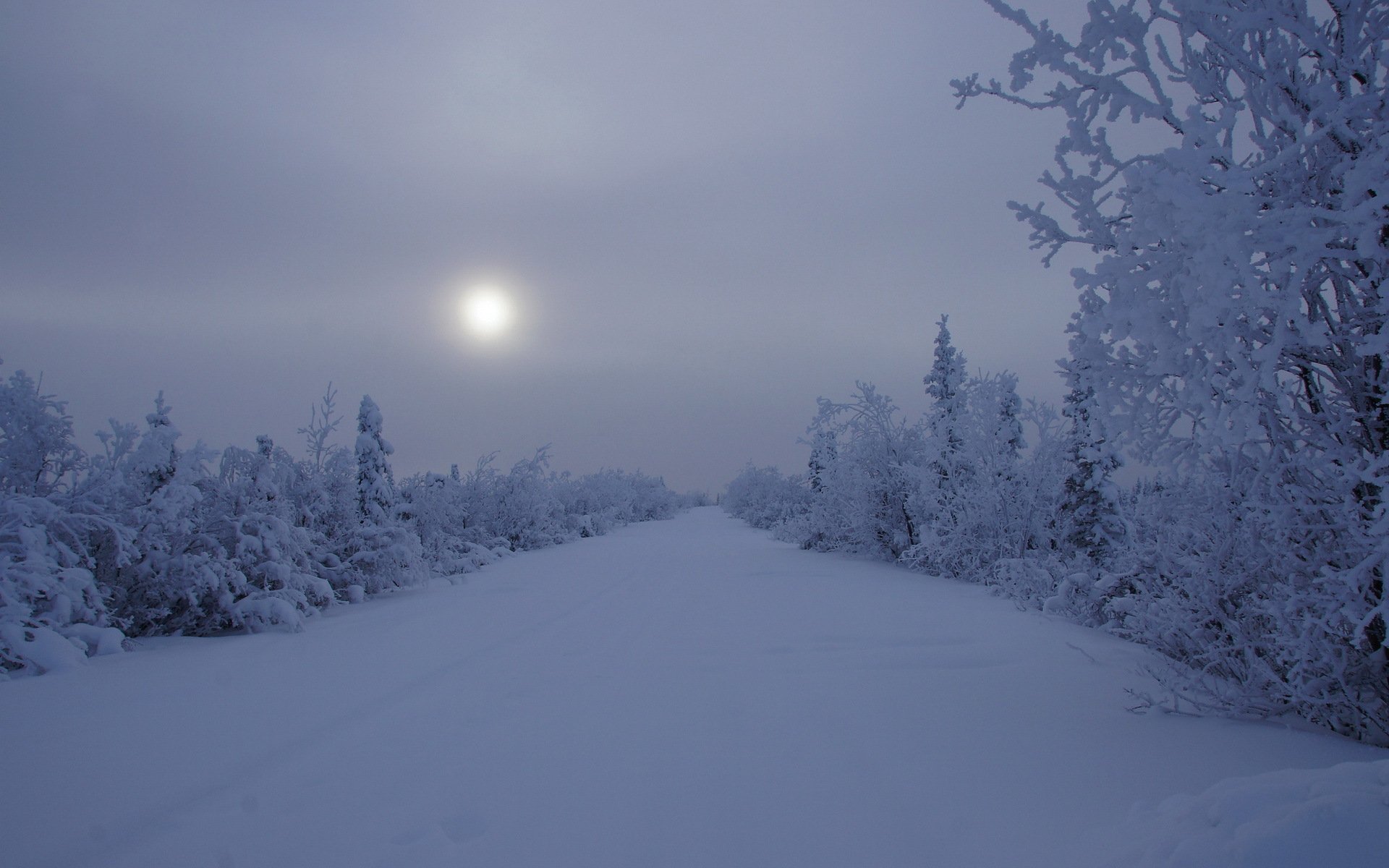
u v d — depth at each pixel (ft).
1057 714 14.08
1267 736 12.28
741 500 160.15
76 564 23.50
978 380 44.37
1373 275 10.59
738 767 11.82
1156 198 9.16
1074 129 11.63
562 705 15.92
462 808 10.52
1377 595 11.37
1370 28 10.67
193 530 27.61
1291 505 11.98
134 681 18.53
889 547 54.29
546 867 8.72
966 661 19.08
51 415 26.14
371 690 17.52
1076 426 39.17
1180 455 11.02
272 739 13.80
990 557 39.99
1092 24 11.09
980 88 12.40
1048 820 9.42
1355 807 7.13
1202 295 8.70
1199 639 14.55
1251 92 11.09
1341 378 11.96
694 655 20.90
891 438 53.93
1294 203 11.05
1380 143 9.62
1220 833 7.43
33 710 15.90
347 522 40.27
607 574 45.60
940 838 9.05
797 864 8.57
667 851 9.02
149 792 11.30
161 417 28.07
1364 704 12.24
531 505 76.54
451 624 27.68
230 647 23.41
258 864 8.98
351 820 10.20
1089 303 11.90
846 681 17.39
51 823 10.21
